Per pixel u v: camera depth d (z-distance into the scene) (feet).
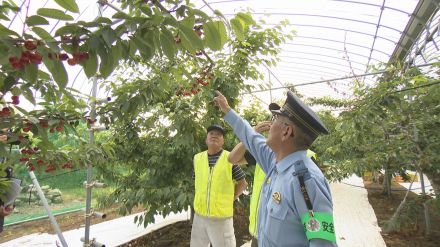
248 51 12.69
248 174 14.62
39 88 5.78
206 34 4.29
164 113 13.24
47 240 17.35
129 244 16.37
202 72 9.44
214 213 11.08
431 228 17.34
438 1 15.16
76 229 19.31
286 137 5.14
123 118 8.23
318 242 4.24
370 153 16.03
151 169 14.29
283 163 5.11
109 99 8.51
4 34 3.49
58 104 6.36
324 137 23.71
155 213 13.65
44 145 5.89
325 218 4.32
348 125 12.91
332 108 29.84
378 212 22.40
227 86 12.51
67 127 6.61
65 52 3.87
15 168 6.81
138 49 4.03
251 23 4.56
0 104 5.12
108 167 15.29
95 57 3.92
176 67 9.09
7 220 21.52
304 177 4.61
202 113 14.39
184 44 4.21
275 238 4.76
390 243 15.60
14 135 5.32
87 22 3.64
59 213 23.71
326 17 21.61
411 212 14.01
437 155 13.47
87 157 8.59
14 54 3.33
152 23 3.80
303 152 5.14
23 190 26.73
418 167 14.38
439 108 14.17
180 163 15.16
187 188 13.65
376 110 12.43
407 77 13.04
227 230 11.26
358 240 16.22
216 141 11.57
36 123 5.35
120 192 14.92
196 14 4.06
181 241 16.72
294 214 4.64
